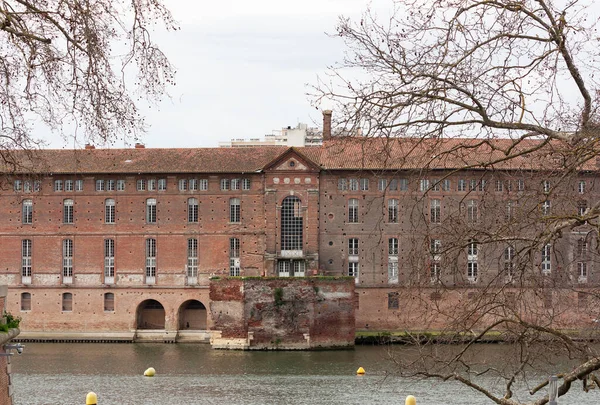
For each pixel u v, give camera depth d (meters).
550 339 31.81
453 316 34.31
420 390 72.12
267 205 117.62
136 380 79.88
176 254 118.38
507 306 29.77
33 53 32.78
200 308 120.56
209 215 118.38
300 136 148.50
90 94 33.34
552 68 27.09
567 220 29.25
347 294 105.12
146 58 33.34
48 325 118.06
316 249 116.69
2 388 38.75
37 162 42.25
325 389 74.19
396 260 115.81
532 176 30.81
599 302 35.09
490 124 27.52
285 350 103.38
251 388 75.12
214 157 120.56
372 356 96.94
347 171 117.19
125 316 117.50
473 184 34.31
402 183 116.44
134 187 119.06
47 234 118.94
